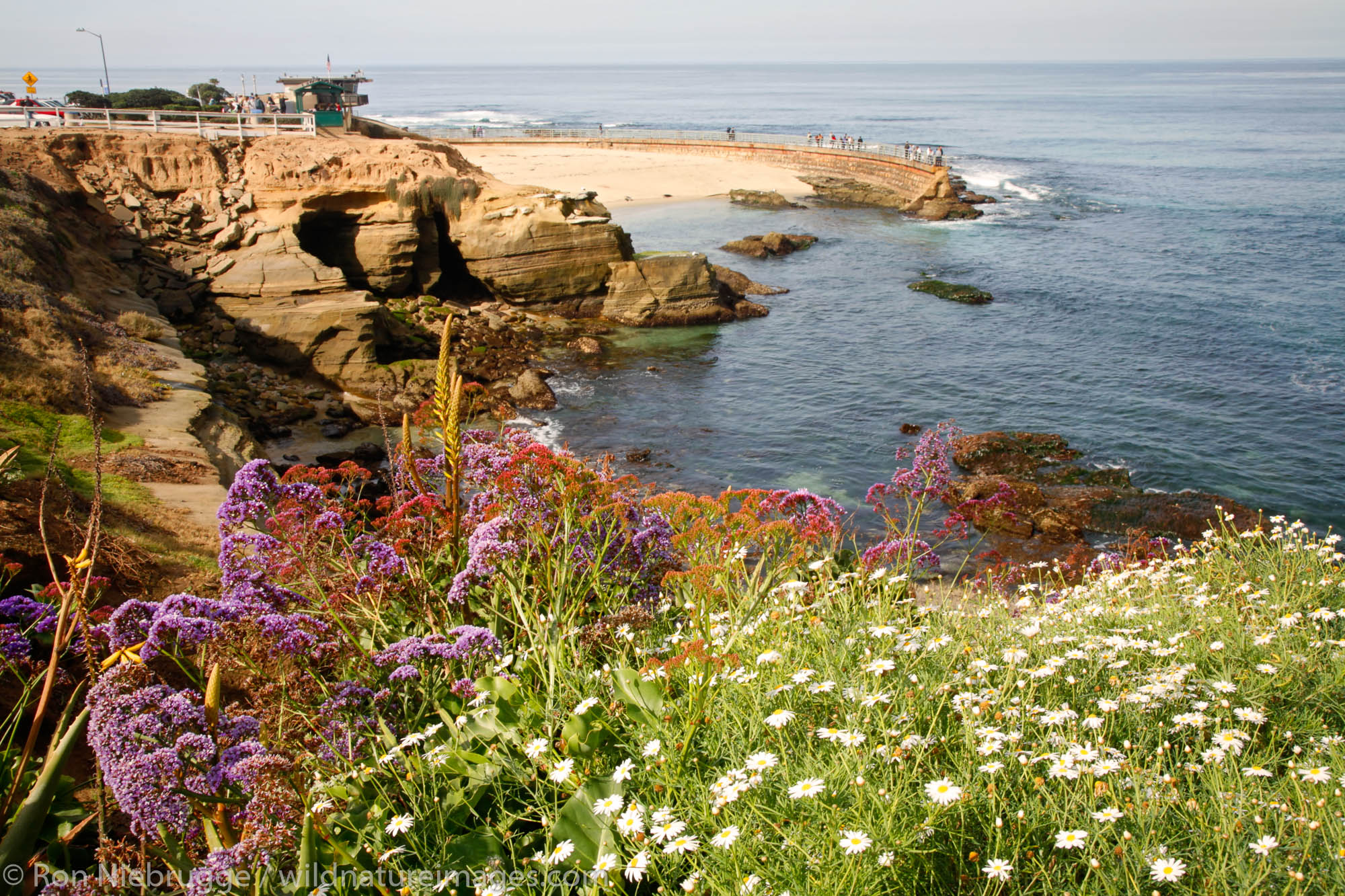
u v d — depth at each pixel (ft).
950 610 19.20
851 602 17.79
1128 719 13.69
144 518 36.01
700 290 120.78
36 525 27.17
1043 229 196.03
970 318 126.93
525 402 89.81
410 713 14.30
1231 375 100.89
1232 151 352.49
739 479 74.84
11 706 17.07
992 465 76.54
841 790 11.32
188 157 106.32
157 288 92.12
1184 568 23.70
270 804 10.73
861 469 76.95
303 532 17.43
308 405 80.69
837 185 236.43
